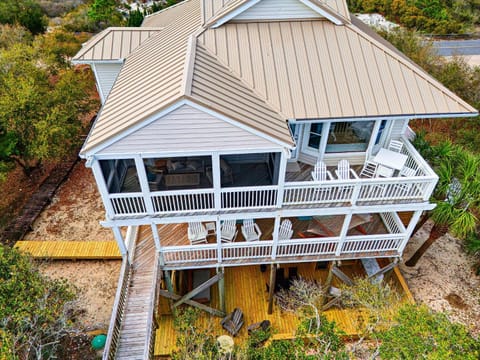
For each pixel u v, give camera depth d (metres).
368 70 11.02
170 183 11.27
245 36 11.46
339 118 10.27
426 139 20.58
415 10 40.41
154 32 14.96
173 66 10.07
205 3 12.16
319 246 12.84
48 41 25.30
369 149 12.34
